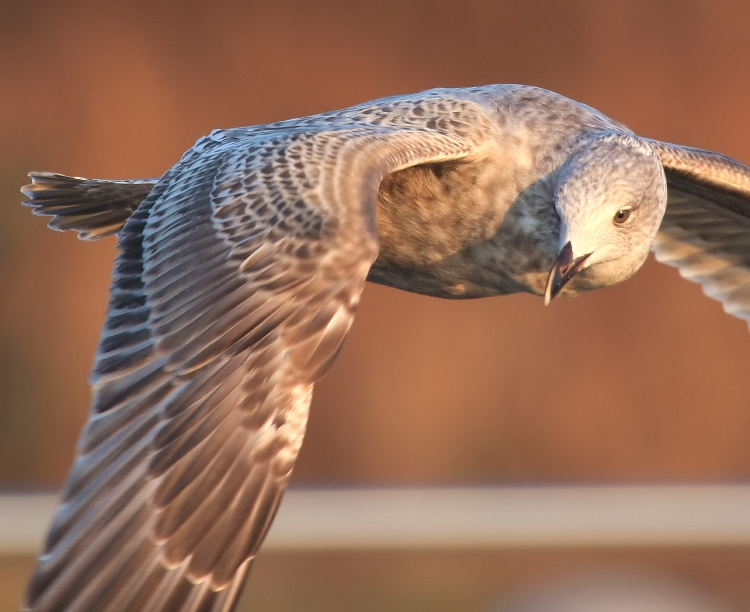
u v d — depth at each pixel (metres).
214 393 5.84
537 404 26.05
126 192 8.84
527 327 26.62
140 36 31.22
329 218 6.27
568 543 15.89
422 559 15.02
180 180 6.86
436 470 25.22
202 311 6.07
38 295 25.00
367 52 31.47
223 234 6.36
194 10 31.61
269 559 15.12
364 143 6.89
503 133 7.95
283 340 5.97
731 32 31.03
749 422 26.38
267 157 6.70
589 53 31.28
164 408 5.79
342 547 15.70
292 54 31.34
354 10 31.89
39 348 24.36
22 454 22.84
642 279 27.09
